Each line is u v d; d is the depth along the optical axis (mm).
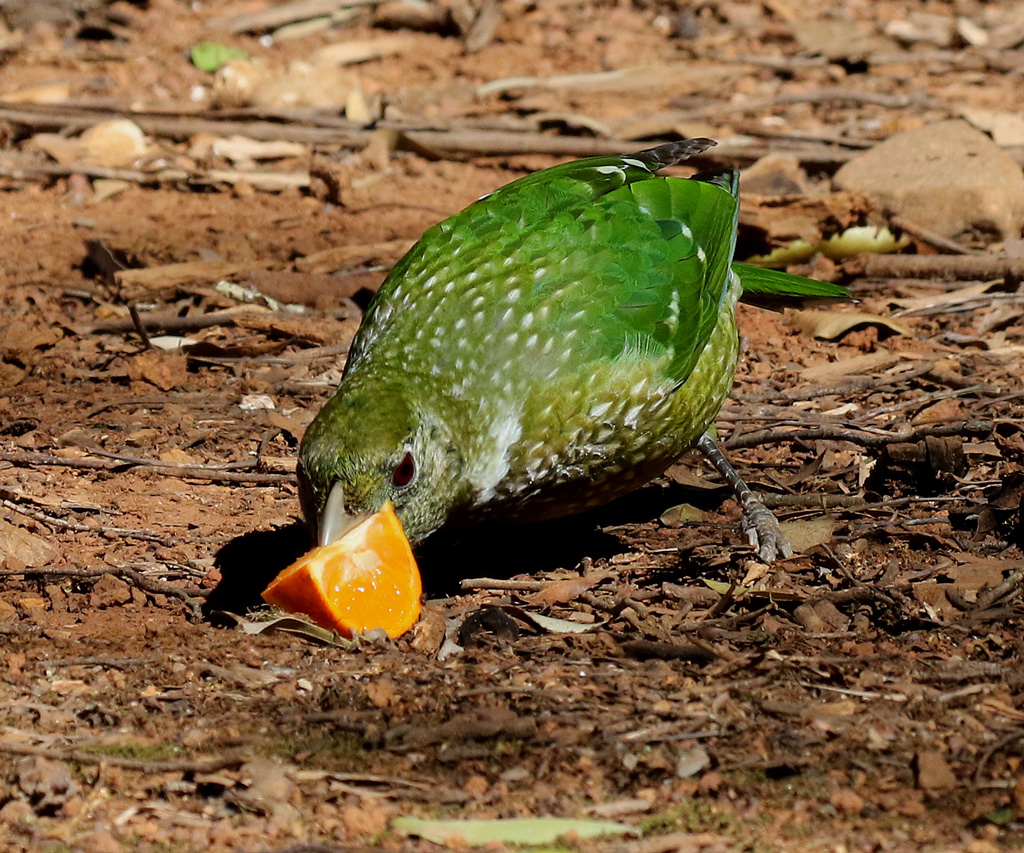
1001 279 16734
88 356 14812
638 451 9867
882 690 8352
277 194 20750
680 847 6902
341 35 28922
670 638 9148
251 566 10406
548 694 8359
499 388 9203
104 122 22547
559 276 9531
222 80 24312
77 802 7348
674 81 25531
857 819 7137
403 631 9055
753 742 7809
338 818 7223
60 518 11172
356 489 8672
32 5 29328
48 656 8977
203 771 7543
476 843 6973
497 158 22281
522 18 29891
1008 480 10594
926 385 13844
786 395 13586
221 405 13641
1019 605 9430
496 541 11047
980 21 29734
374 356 9305
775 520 10703
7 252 18094
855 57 27344
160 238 18516
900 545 10516
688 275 10023
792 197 17594
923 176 18375
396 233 18844
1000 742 7668
